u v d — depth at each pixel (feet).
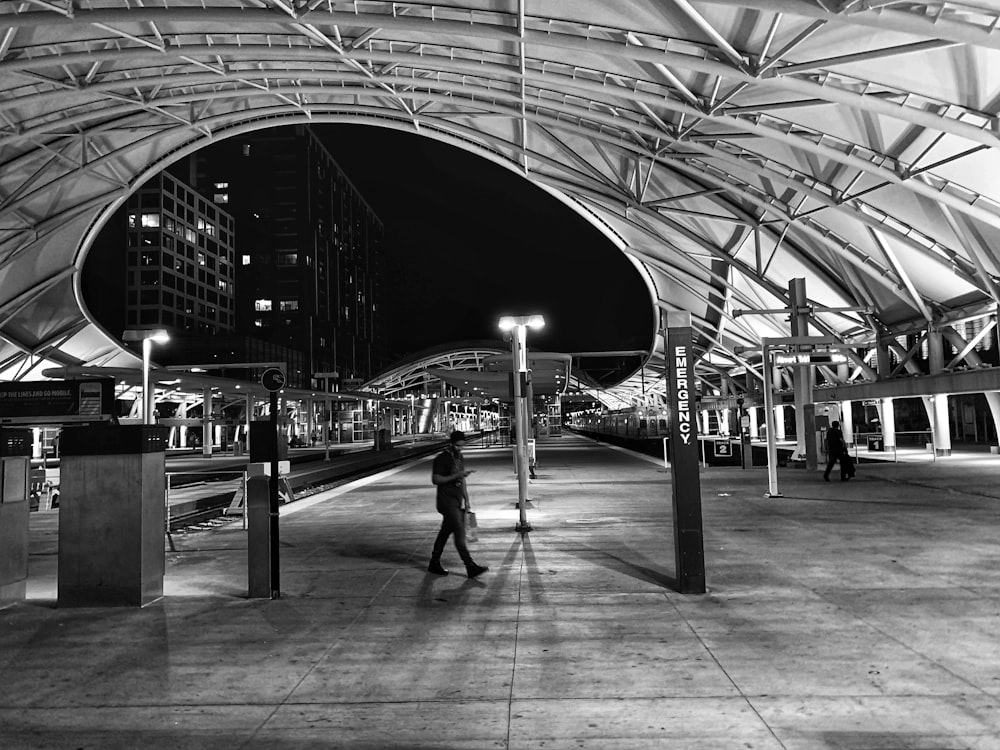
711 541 36.81
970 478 69.62
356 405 347.36
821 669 17.89
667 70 67.00
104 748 14.30
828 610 23.44
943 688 16.48
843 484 65.98
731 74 60.03
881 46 55.11
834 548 34.37
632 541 38.01
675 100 72.54
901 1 44.09
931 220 78.43
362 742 14.30
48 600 28.17
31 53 82.64
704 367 209.87
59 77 89.97
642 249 138.92
